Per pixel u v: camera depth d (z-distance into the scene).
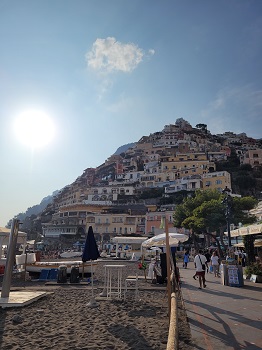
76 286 16.94
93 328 7.92
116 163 148.62
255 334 6.69
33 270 21.09
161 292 14.28
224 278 15.45
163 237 13.43
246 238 19.80
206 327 7.31
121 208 103.81
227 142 160.88
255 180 113.69
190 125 176.50
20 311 10.02
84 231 101.12
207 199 54.72
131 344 6.52
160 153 144.12
